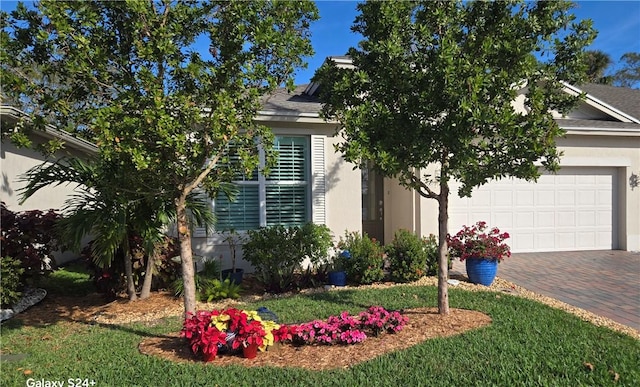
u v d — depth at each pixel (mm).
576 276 8867
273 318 5449
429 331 5223
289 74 5078
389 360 4336
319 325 4891
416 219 10820
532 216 11727
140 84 4289
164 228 7895
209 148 4691
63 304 7504
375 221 12773
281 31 4910
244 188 9531
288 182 9734
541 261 10508
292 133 9625
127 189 5133
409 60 5148
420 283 8289
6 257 6895
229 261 9398
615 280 8484
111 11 4520
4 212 7430
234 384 3889
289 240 7969
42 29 4301
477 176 4949
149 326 6000
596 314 6305
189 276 5062
